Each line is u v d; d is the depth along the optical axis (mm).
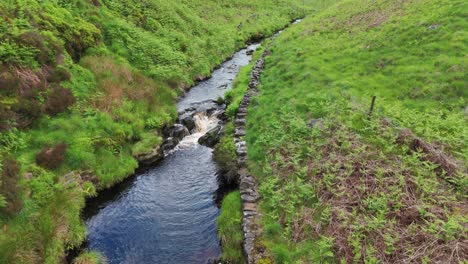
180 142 20438
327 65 21516
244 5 52906
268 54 29531
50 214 12500
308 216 11156
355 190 11281
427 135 13023
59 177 14383
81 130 17094
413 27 21875
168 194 15656
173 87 25594
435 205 10258
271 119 17359
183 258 12172
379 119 14242
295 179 12883
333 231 10250
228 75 30453
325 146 13625
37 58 17656
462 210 10023
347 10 34344
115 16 28656
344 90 17641
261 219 12031
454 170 11422
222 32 39500
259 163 14648
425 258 8648
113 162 16688
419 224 9805
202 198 15289
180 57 28844
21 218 11547
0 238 10508
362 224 10000
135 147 18219
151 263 11984
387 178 11383
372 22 26578
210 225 13648
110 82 21484
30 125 15789
